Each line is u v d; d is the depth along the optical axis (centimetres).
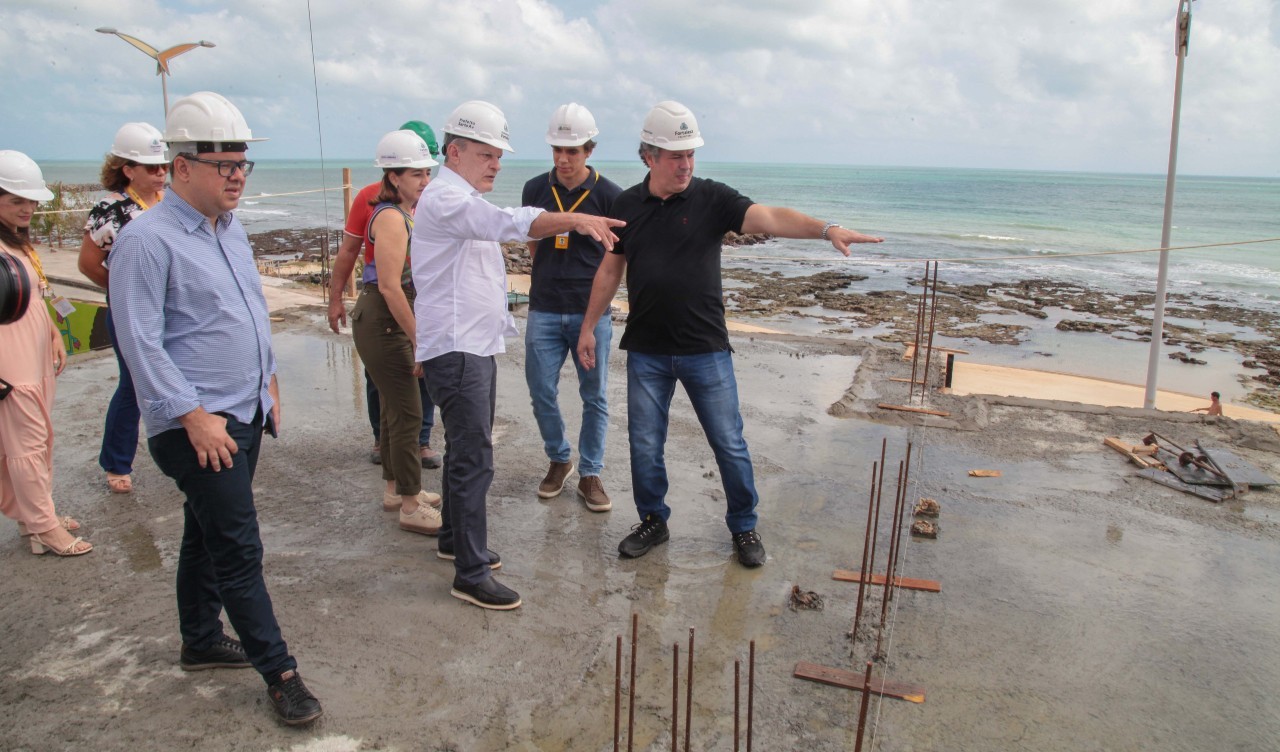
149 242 230
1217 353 1453
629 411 378
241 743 253
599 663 297
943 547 391
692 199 355
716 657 303
